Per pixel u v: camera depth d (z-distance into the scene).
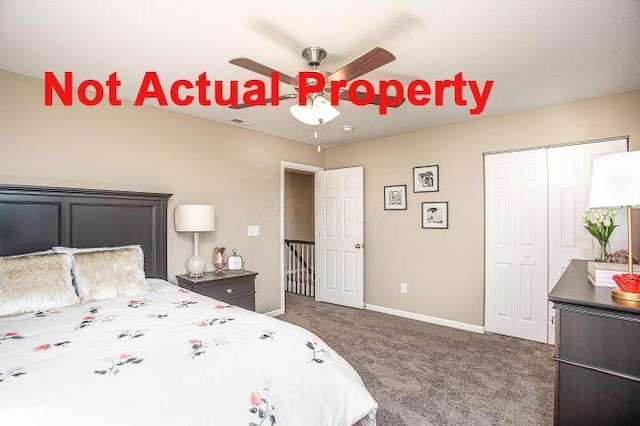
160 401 1.07
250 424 1.15
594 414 1.25
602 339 1.24
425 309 3.99
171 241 3.23
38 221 2.41
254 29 1.87
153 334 1.53
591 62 2.26
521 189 3.34
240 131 3.89
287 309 4.52
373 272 4.50
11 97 2.37
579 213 3.03
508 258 3.42
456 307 3.75
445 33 1.91
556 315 1.34
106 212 2.75
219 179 3.66
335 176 4.82
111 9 1.67
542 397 2.26
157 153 3.14
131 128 2.98
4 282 1.91
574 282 1.59
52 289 2.02
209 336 1.50
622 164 1.26
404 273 4.18
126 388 1.08
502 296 3.46
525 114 3.30
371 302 4.51
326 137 4.42
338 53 2.14
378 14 1.73
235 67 2.34
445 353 3.00
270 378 1.30
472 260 3.65
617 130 2.85
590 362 1.26
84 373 1.14
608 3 1.63
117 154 2.88
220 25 1.83
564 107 3.10
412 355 2.96
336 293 4.79
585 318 1.27
